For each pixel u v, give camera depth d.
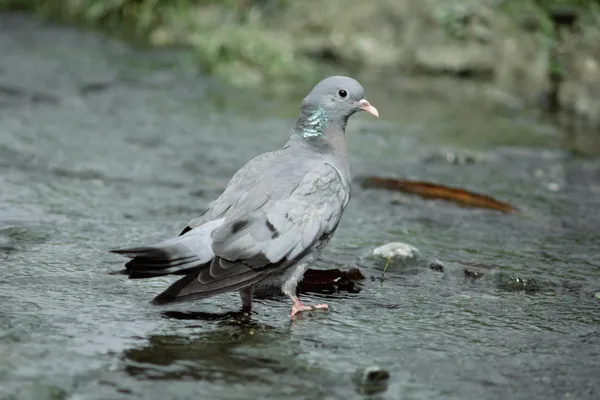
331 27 21.00
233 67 19.67
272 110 17.64
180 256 8.06
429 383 7.43
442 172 14.52
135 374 7.32
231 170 13.95
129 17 22.89
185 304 8.97
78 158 14.00
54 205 11.83
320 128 9.73
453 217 12.39
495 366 7.80
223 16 21.59
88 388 7.04
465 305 9.29
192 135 15.70
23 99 16.98
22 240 10.42
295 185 8.80
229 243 8.27
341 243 11.10
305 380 7.38
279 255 8.49
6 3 23.83
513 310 9.20
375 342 8.22
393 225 11.94
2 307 8.46
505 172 14.71
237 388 7.18
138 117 16.55
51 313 8.43
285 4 21.39
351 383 7.36
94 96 17.59
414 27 20.69
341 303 9.26
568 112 18.58
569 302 9.51
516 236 11.73
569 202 13.34
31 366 7.30
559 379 7.59
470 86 19.91
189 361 7.62
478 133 16.94
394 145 15.83
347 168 9.71
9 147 14.20
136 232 11.02
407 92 19.45
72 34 21.92
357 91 9.76
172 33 22.02
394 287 9.77
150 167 13.85
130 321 8.42
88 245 10.46
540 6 19.70
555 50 19.00
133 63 20.03
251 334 8.29
